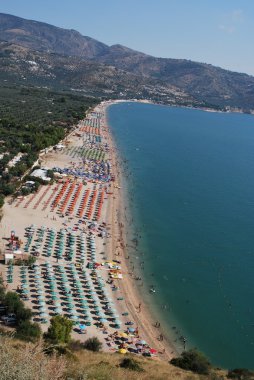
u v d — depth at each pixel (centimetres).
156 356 7788
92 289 9650
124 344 7888
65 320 7025
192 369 6088
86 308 8856
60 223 13188
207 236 14088
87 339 7688
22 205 14162
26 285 9244
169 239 13475
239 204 18125
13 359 2245
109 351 7394
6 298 7975
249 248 13475
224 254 12862
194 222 15275
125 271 11031
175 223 14950
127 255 11944
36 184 15888
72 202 15225
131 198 17012
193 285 10862
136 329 8544
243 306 10169
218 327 9275
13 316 7700
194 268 11756
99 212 14738
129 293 10000
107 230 13350
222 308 10006
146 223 14525
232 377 5888
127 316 9031
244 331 9238
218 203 17975
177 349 8281
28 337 5997
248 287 11069
